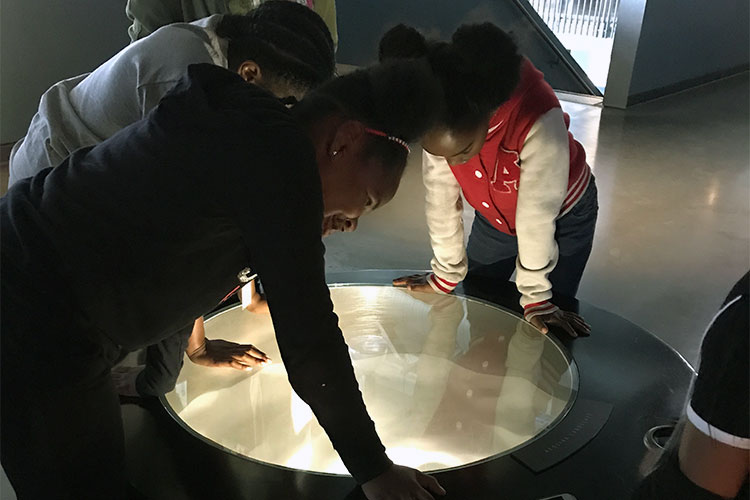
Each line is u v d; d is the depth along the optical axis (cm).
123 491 101
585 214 170
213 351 150
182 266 89
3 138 406
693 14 652
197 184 84
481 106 124
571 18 705
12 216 90
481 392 145
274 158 81
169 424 122
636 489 86
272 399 139
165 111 89
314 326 86
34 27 414
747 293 70
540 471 110
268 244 82
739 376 69
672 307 283
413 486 99
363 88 91
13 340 86
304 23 133
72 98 141
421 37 128
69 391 89
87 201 88
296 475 110
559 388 137
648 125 550
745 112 603
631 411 126
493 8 615
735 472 72
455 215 166
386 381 151
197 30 134
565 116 156
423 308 176
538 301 157
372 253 321
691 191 410
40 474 91
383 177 93
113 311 91
